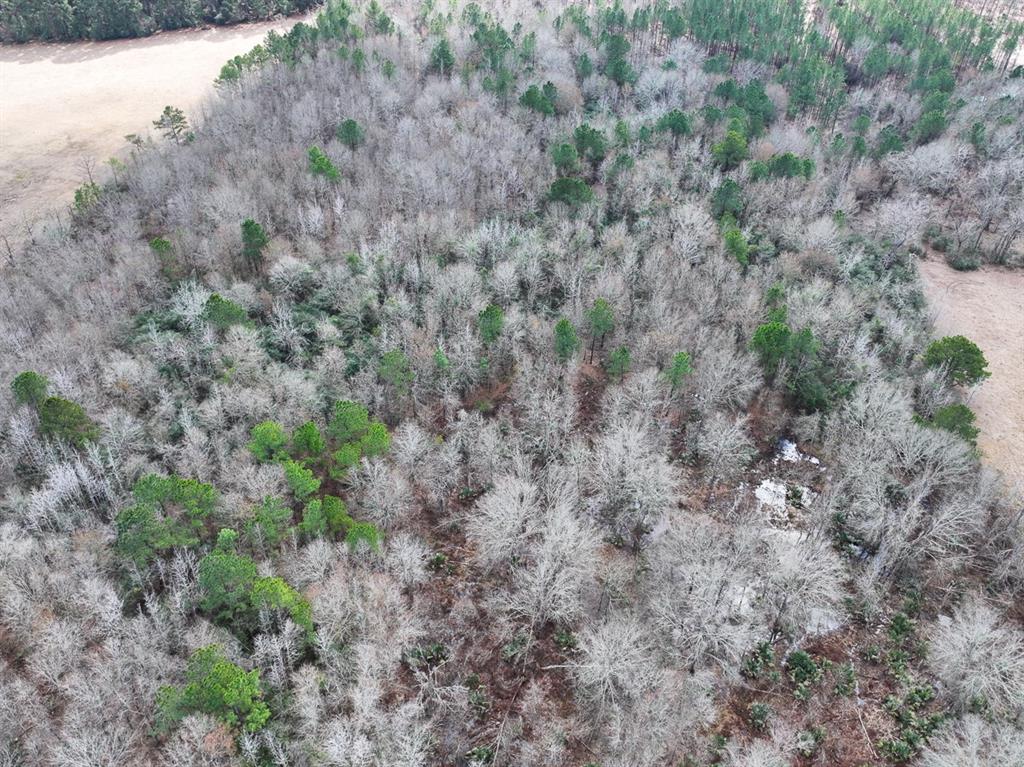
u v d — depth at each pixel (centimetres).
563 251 8750
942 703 5406
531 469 6769
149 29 17612
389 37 14700
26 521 5891
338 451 6197
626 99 12975
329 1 17088
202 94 14712
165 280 8738
